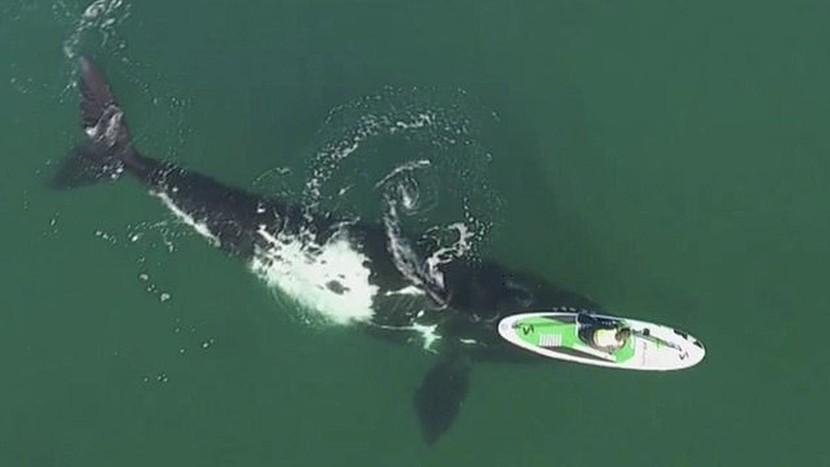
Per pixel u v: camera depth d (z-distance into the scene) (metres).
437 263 50.47
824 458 47.88
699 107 54.62
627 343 48.59
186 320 50.50
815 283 50.91
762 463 48.06
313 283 50.75
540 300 49.78
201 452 48.97
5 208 52.16
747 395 48.94
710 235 51.94
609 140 53.84
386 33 55.97
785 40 56.09
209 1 55.97
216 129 53.31
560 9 56.78
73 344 50.31
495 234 51.38
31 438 49.50
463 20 56.31
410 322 49.94
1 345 50.44
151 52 54.66
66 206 52.00
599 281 50.72
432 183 52.22
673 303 50.47
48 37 54.69
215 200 51.56
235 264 51.16
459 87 54.69
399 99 54.22
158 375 49.88
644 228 52.00
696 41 56.03
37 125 53.22
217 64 54.72
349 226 51.28
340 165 52.50
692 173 53.22
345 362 49.84
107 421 49.47
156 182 51.91
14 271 51.34
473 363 49.62
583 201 52.44
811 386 49.03
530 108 54.38
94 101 52.34
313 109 53.94
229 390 49.66
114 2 55.19
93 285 51.03
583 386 49.25
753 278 51.00
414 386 49.41
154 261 51.22
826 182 53.00
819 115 54.47
